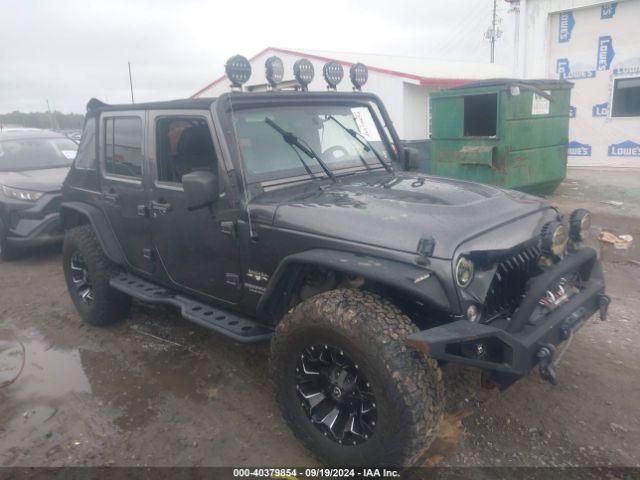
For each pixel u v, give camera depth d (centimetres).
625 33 1153
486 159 811
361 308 260
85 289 502
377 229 275
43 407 371
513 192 351
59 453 320
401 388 242
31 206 693
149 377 404
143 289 421
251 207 321
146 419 351
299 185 347
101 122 444
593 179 1062
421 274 251
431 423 248
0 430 346
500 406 340
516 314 271
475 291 264
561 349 325
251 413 351
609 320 456
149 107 387
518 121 807
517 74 1329
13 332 502
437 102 877
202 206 322
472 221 279
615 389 353
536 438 309
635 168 1175
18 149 829
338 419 284
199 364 420
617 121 1196
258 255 323
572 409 334
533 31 1276
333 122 394
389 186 343
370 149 412
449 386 362
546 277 278
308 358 288
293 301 328
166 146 382
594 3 1166
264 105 358
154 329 488
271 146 350
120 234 444
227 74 350
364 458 265
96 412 362
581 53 1223
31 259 750
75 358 442
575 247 331
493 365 254
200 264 369
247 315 351
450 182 359
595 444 302
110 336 479
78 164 489
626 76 1167
